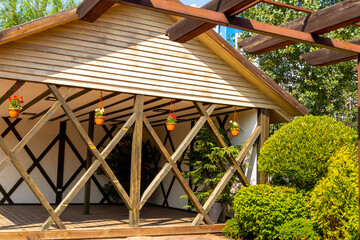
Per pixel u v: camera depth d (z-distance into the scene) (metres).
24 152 12.77
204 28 4.31
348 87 14.03
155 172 13.40
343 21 4.11
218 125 10.49
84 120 12.93
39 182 12.86
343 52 5.09
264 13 14.09
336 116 14.86
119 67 7.45
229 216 9.84
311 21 4.45
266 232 7.09
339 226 6.14
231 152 8.45
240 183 9.52
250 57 15.23
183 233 7.88
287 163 7.41
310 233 6.41
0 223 8.33
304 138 7.40
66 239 6.85
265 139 8.98
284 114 9.28
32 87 7.70
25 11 23.86
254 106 8.84
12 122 12.63
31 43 6.73
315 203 6.38
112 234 7.22
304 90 14.27
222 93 8.46
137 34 7.69
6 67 6.49
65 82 6.96
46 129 13.11
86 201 10.36
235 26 4.04
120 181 13.23
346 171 6.20
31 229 7.23
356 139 7.41
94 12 3.99
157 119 12.05
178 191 12.16
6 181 12.53
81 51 7.14
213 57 8.45
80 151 13.52
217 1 4.07
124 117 11.69
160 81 7.81
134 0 3.59
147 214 10.57
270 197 7.19
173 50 8.02
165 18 8.00
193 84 8.16
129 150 13.59
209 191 8.69
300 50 14.06
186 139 7.99
